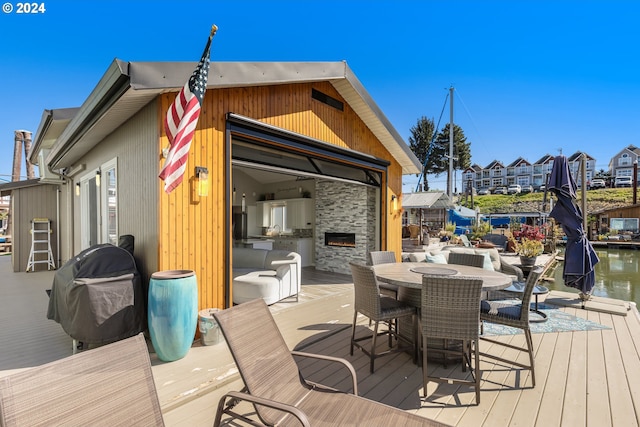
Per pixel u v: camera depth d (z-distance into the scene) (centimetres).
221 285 371
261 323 214
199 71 276
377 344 348
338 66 513
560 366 297
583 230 506
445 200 1455
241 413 221
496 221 2659
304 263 859
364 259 729
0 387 110
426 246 1290
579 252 490
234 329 195
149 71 293
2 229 1661
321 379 269
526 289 265
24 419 111
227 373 267
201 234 353
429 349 288
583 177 559
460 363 301
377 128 653
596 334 379
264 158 477
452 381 240
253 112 418
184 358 296
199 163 354
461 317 239
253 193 991
